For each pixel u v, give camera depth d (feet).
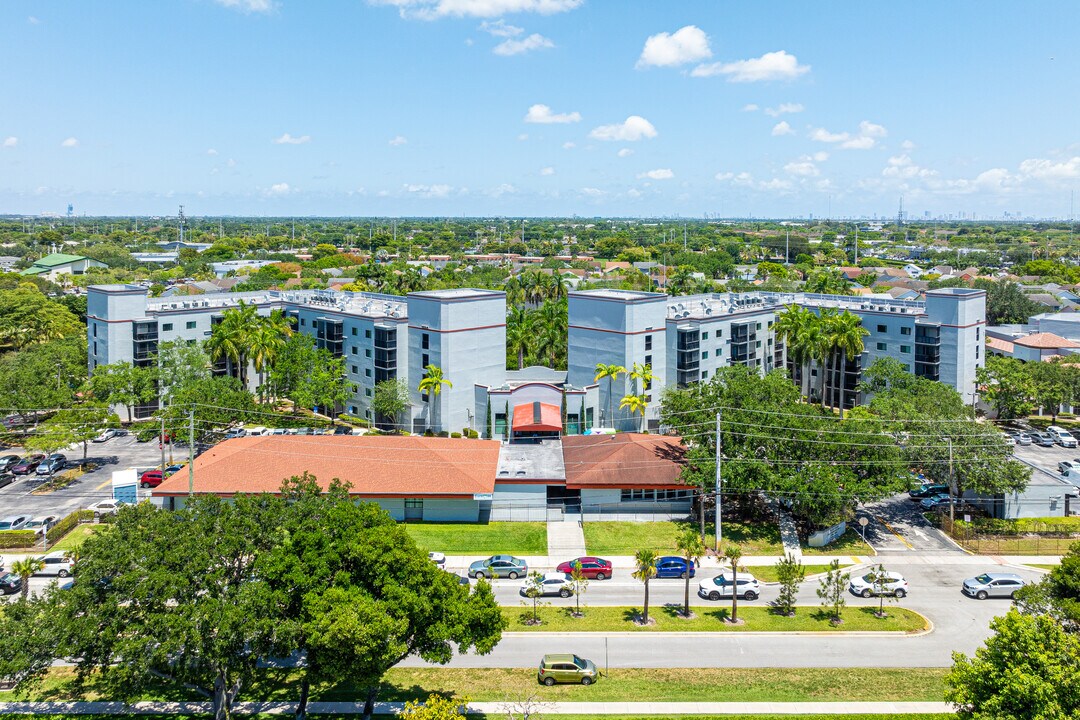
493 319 331.36
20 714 137.69
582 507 242.37
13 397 290.56
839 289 575.79
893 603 187.11
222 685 129.29
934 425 239.09
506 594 191.42
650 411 334.03
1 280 573.33
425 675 152.35
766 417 232.53
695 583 199.00
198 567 121.39
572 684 148.56
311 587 126.31
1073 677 97.66
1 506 246.88
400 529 136.15
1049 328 447.42
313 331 373.61
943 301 339.77
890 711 138.00
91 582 122.31
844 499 214.90
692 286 564.30
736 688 146.72
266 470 234.17
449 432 318.65
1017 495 241.14
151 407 347.97
